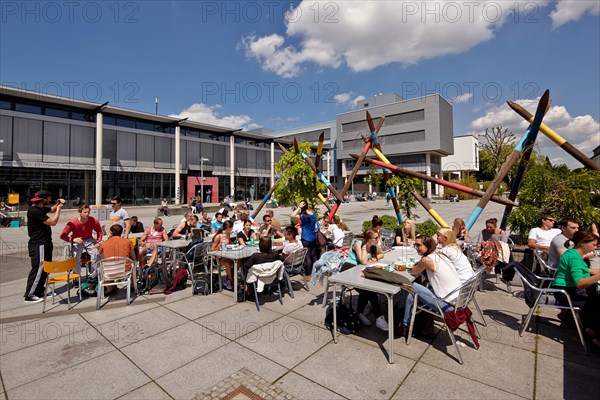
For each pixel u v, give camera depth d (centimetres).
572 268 380
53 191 2959
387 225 1011
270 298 552
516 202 771
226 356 353
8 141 2717
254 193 4844
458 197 5119
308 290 600
